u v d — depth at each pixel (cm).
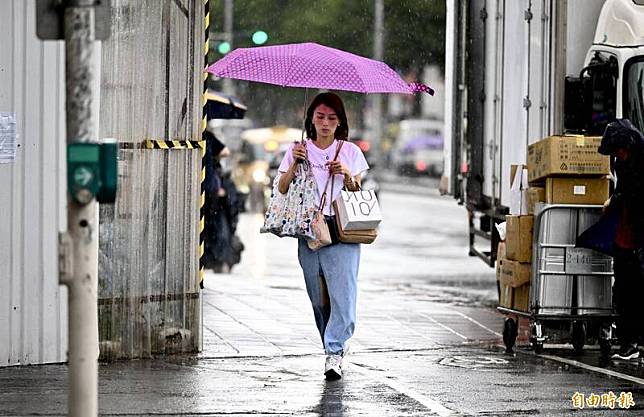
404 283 4944
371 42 11412
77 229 1650
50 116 2634
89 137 1664
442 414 2250
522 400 2391
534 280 2914
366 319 3578
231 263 5141
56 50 2639
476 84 4369
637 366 2819
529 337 3173
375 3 11375
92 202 1653
